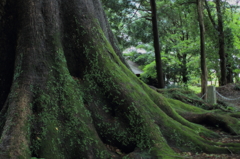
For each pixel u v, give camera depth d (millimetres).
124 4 14383
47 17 5008
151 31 16547
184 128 5559
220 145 5191
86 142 4230
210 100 9984
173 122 5406
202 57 11961
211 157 4531
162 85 14109
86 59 5262
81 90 4945
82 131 4293
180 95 9680
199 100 9516
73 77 5168
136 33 16297
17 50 4688
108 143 4750
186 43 21438
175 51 21922
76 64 5297
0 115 4113
